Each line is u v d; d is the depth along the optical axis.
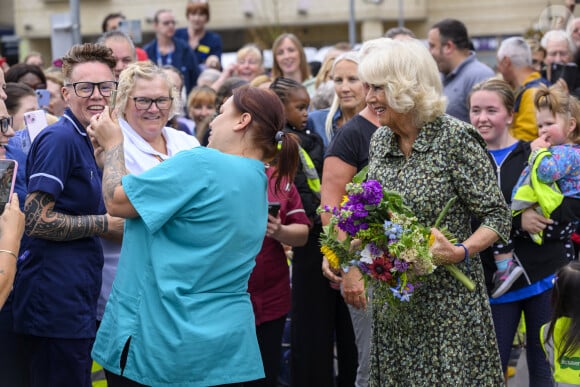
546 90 6.45
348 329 6.52
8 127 4.80
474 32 28.89
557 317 5.07
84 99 5.16
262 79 8.45
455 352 4.44
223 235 4.08
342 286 5.57
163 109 5.26
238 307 4.19
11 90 6.87
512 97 6.19
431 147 4.42
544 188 5.71
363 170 4.75
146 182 4.01
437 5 29.55
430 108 4.38
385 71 4.36
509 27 28.38
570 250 6.07
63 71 5.30
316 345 6.40
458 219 4.49
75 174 5.09
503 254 5.77
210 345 4.03
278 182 4.70
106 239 5.43
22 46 27.00
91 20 29.86
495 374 4.54
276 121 4.31
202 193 4.04
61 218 4.97
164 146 5.49
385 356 4.62
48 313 5.05
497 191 4.42
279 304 5.97
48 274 5.07
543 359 5.80
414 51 4.44
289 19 30.41
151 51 12.91
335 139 5.69
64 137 5.04
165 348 4.00
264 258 5.89
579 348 4.97
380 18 29.73
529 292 5.80
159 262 4.04
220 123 4.32
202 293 4.09
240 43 32.38
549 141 6.35
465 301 4.46
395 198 4.32
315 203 6.28
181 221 4.05
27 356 5.28
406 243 4.20
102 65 5.26
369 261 4.40
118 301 4.14
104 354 4.16
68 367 5.16
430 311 4.46
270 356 5.96
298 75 9.82
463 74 8.87
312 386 6.43
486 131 6.16
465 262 4.39
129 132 5.23
